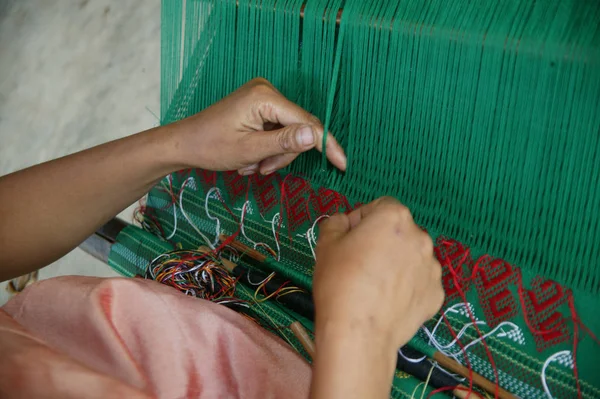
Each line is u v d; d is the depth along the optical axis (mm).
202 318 700
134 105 1783
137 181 927
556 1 809
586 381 848
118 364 567
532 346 885
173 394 620
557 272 865
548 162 844
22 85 2070
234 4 1131
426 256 599
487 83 864
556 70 799
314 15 1014
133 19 1867
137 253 1335
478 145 903
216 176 1246
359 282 533
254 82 915
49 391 460
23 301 660
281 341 764
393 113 976
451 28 874
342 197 1069
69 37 1996
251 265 1163
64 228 876
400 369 943
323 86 1054
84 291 627
